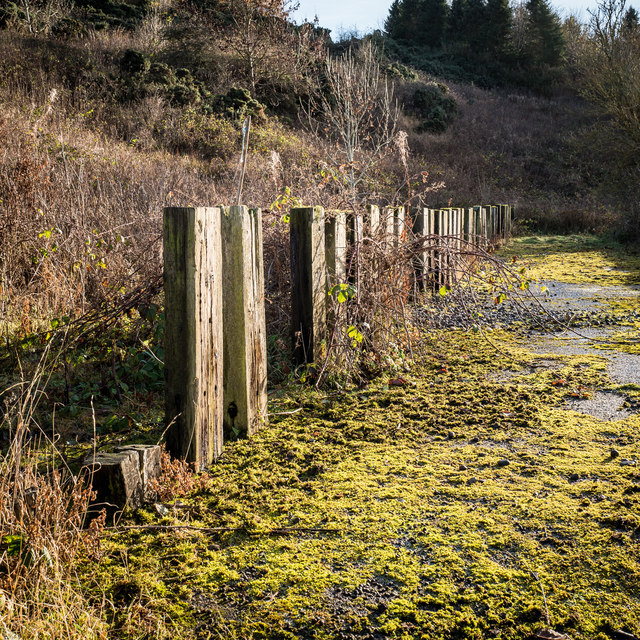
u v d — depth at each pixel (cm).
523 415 382
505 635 187
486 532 245
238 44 2603
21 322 480
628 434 347
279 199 555
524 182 2578
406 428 362
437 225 877
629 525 246
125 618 195
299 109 2497
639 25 2334
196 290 285
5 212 561
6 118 814
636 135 1925
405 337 534
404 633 189
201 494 278
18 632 174
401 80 3419
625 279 995
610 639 184
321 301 450
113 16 2778
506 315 711
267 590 211
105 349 446
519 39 4806
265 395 368
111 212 642
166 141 1705
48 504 221
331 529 248
